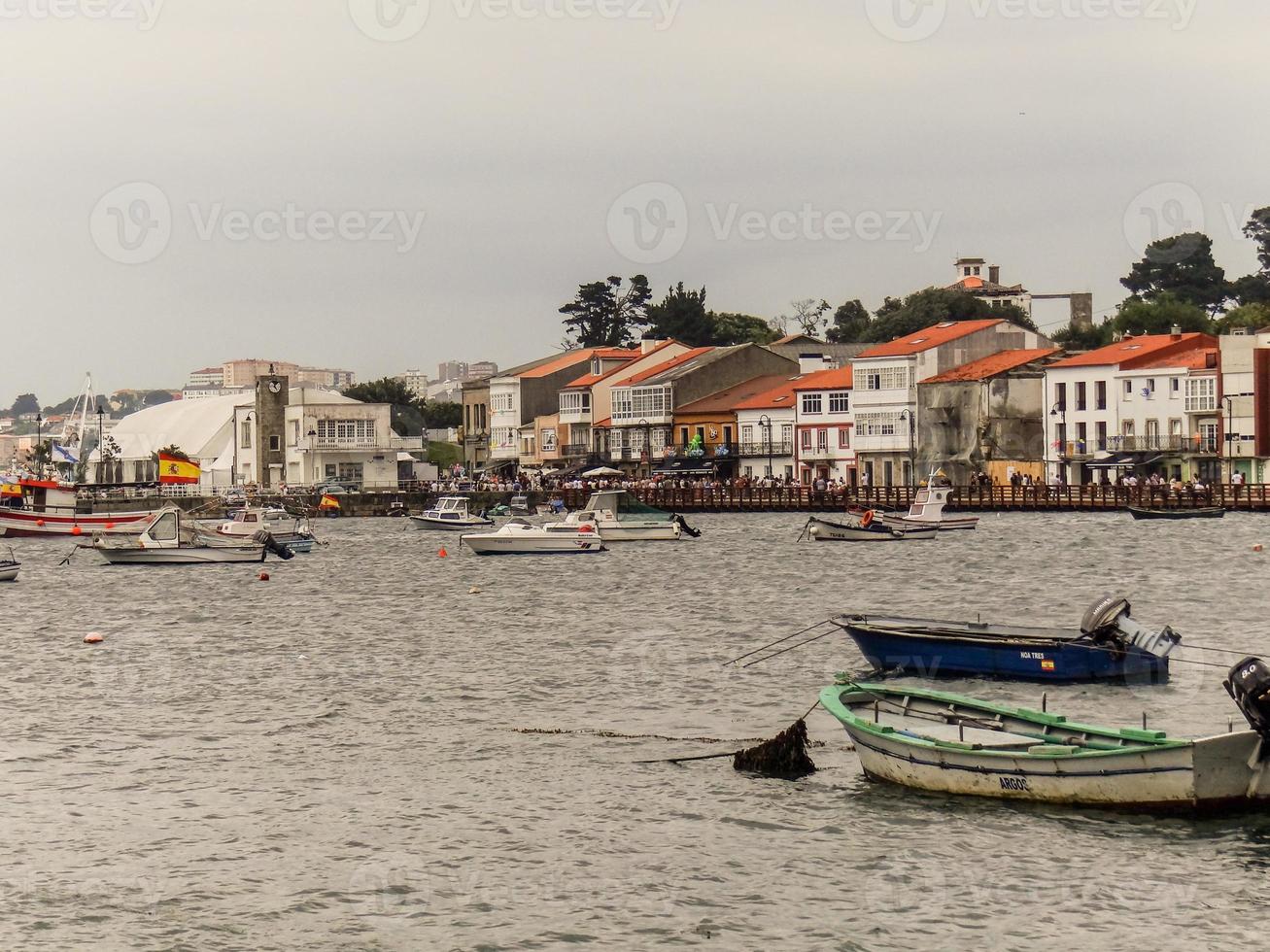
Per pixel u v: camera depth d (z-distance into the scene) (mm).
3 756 65688
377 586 136875
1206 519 196000
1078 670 75250
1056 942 44438
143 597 130250
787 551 165875
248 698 78250
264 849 52906
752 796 57438
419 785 60250
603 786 59469
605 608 115188
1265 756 52000
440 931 46094
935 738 56812
